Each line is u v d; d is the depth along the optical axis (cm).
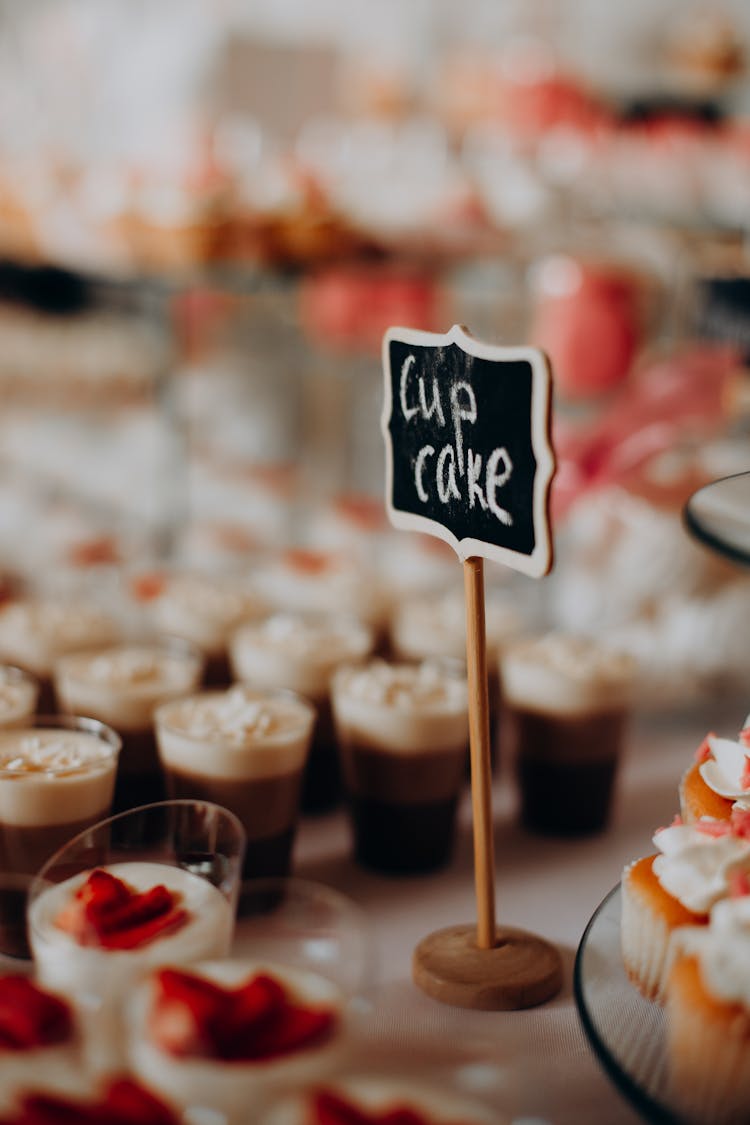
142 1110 70
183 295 294
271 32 395
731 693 175
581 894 125
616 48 404
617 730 139
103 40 424
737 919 87
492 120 278
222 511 266
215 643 173
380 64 327
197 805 102
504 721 162
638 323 236
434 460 103
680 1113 81
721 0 405
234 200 220
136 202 224
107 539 237
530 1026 99
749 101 295
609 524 187
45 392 300
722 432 191
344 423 309
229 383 306
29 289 352
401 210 246
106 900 94
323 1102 72
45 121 414
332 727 150
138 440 279
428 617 171
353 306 319
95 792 117
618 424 180
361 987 80
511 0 414
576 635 156
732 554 101
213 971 81
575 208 246
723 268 224
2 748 122
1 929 103
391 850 129
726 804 107
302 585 189
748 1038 79
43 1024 75
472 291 277
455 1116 72
